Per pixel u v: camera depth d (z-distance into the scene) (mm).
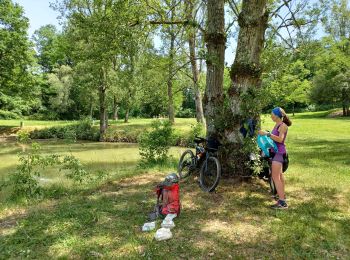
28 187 7625
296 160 11164
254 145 6609
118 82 23172
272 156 5828
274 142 5656
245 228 4797
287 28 9227
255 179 7129
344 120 35469
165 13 10227
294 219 5109
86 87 26859
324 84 41938
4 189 9016
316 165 10008
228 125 7109
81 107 54812
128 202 6203
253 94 6879
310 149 14367
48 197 7121
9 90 33031
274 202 5961
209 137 7812
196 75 22359
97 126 30156
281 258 3912
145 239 4453
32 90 34531
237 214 5367
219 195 6344
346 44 21812
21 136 8891
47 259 3994
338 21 26078
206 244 4285
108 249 4188
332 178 7992
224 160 7234
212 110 7949
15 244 4457
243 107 6824
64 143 24891
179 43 16250
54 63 59969
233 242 4336
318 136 20453
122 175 9000
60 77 50156
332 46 19484
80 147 22078
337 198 6285
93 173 10898
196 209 5637
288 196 6441
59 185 8328
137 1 9688
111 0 9547
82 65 23672
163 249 4156
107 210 5727
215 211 5516
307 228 4754
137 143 24484
